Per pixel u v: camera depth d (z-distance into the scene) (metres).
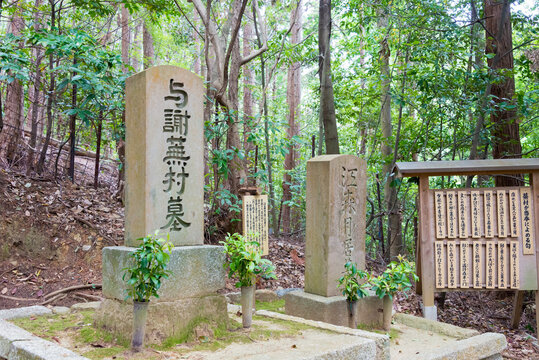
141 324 3.53
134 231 4.21
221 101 7.89
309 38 11.52
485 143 8.85
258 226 6.43
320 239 5.71
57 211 7.17
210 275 4.21
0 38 7.00
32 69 8.10
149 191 4.11
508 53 8.77
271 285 7.57
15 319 4.55
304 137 15.43
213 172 8.36
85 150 11.42
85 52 6.65
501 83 8.86
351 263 5.35
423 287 6.34
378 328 5.71
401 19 9.37
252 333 4.12
